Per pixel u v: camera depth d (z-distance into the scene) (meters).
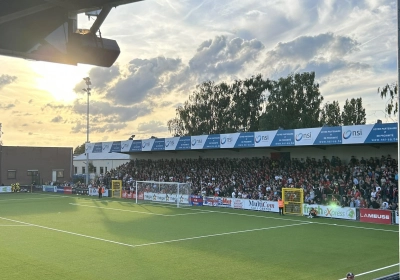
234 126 71.19
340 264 16.69
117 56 9.41
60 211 37.12
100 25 8.98
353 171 35.88
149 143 51.88
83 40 8.91
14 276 14.95
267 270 15.70
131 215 34.03
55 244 21.08
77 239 22.55
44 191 64.38
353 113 61.81
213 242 21.64
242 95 72.25
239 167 46.06
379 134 32.06
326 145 38.34
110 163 81.38
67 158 76.38
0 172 68.56
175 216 33.31
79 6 8.67
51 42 9.09
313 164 40.06
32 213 35.50
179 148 48.06
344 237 23.14
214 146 44.38
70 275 15.05
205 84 75.31
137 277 14.73
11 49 8.98
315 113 60.38
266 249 19.75
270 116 60.72
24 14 8.37
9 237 23.23
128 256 18.17
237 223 29.02
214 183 44.62
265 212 35.75
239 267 16.14
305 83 60.81
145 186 48.62
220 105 73.69
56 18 9.00
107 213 35.50
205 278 14.59
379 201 30.66
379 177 33.72
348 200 31.86
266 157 45.28
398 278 7.95
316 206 32.50
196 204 42.28
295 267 16.19
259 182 40.97
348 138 33.81
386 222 28.38
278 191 36.91
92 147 59.44
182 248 19.98
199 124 75.44
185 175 49.84
